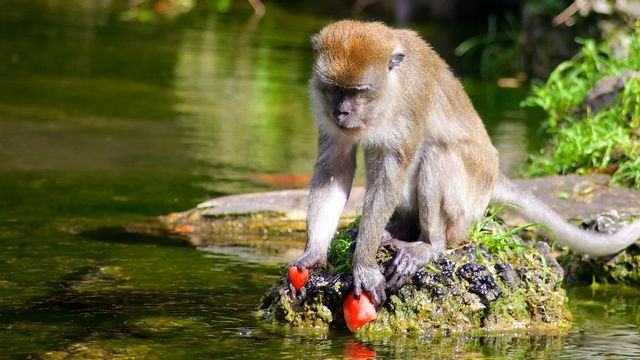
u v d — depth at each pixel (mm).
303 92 25312
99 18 35875
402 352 9422
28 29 32531
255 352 9336
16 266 12062
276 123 21969
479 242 10547
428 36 33688
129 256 12695
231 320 10328
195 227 14234
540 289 10406
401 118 10219
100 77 25953
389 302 10109
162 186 16422
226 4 40312
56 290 11203
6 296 10953
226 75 27062
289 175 17438
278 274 12102
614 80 17062
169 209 15031
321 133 10477
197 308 10719
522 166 17344
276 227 14203
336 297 10109
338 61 9992
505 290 10250
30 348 9328
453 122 10930
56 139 19422
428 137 10695
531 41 27344
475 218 11016
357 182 16969
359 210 13758
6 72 25844
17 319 10203
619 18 22750
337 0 41844
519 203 11578
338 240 10742
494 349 9562
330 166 10516
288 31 34875
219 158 18641
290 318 10203
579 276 12695
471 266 10258
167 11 38344
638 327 10477
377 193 10234
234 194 15992
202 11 38781
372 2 40031
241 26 35656
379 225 10102
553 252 13086
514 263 10477
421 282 10125
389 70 10148
